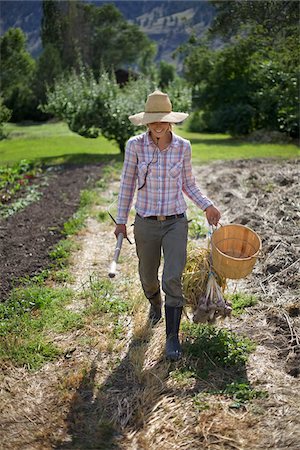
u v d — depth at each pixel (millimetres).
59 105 15328
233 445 3076
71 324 4512
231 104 23984
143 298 4945
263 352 3975
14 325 4457
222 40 28234
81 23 59812
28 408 3482
